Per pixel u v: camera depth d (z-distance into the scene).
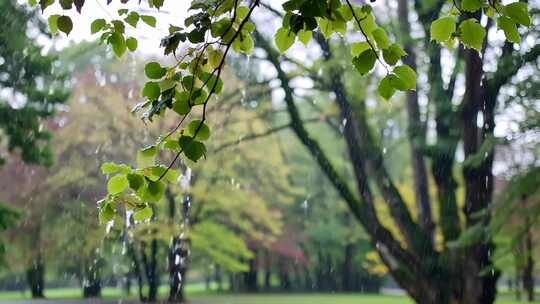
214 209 20.33
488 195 11.76
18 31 12.74
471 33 2.80
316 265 34.88
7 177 17.78
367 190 13.09
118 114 16.95
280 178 21.62
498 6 2.76
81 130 17.56
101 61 18.27
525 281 15.53
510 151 12.50
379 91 2.79
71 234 17.61
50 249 18.00
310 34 2.90
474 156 9.88
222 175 18.11
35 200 17.59
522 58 10.08
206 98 2.85
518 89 10.34
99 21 2.91
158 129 15.86
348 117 12.98
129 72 18.22
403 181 25.64
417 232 12.71
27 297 25.05
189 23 2.77
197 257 23.75
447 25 2.80
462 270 12.05
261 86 13.67
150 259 21.78
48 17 2.86
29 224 17.38
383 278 37.59
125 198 2.99
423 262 12.45
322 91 13.22
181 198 16.27
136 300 21.92
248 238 24.16
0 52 12.66
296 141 28.11
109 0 2.71
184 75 2.92
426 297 12.42
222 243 18.97
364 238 29.05
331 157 24.94
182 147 2.68
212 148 16.70
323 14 2.48
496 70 10.51
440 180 12.48
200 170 16.66
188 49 2.85
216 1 2.84
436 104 11.76
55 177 17.42
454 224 12.36
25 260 18.19
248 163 19.61
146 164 2.89
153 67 2.83
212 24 2.78
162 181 2.96
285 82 13.02
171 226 16.72
